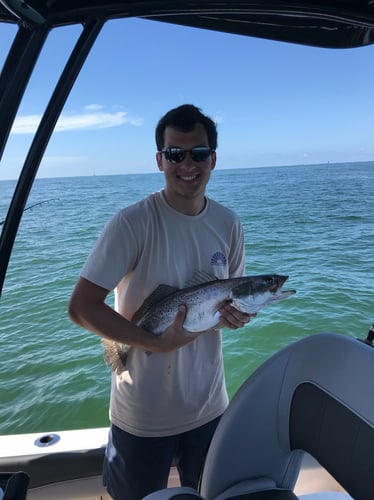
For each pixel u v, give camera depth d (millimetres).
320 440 1229
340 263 8914
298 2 1341
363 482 1083
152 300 1557
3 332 5723
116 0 1227
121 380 1621
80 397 4145
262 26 1606
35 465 1952
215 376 1719
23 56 1146
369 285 7219
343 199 21266
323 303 6379
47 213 18578
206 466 1405
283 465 1411
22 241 12500
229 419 1395
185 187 1520
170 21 1526
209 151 1519
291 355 1363
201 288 1569
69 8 1187
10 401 4148
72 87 1357
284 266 8938
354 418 1122
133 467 1622
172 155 1485
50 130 1372
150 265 1542
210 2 1284
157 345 1488
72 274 8547
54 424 3803
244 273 1914
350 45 1701
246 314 1604
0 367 4762
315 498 1478
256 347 5113
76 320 1486
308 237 12047
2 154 1148
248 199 23688
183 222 1582
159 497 1314
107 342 1643
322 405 1226
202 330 1577
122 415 1624
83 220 16203
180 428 1631
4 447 2025
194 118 1470
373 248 10164
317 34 1658
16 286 7844
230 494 1352
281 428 1371
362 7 1374
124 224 1477
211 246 1649
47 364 4770
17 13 1046
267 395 1381
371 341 1290
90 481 2006
